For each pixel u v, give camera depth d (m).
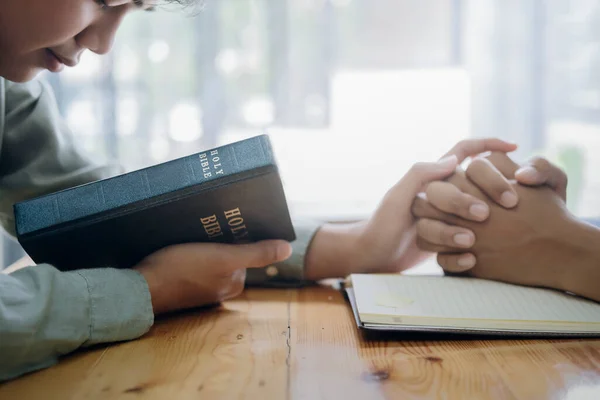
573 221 0.69
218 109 2.33
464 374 0.49
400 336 0.59
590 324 0.58
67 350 0.53
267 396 0.45
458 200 0.73
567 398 0.44
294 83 2.37
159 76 2.31
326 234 0.83
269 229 0.64
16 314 0.49
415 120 2.46
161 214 0.61
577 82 2.42
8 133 0.82
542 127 2.44
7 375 0.49
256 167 0.60
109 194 0.60
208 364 0.51
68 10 0.60
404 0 2.41
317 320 0.65
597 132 2.43
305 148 2.41
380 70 2.43
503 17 2.42
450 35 2.43
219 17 2.30
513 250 0.71
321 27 2.36
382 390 0.46
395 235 0.79
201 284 0.65
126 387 0.47
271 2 2.32
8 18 0.60
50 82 2.19
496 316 0.60
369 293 0.66
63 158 0.84
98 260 0.63
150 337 0.59
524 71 2.43
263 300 0.74
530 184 0.73
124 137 2.29
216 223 0.63
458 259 0.74
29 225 0.59
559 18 2.41
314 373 0.49
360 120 2.43
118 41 2.26
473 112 2.46
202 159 0.61
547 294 0.67
